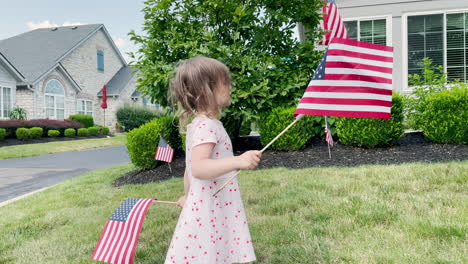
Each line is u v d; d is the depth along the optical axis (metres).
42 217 4.14
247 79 6.62
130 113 26.55
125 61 30.95
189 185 1.95
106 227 1.98
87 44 26.22
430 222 2.85
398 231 2.81
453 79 10.30
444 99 6.04
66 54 23.58
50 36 26.88
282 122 6.74
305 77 7.08
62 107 23.61
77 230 3.58
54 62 22.52
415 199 3.49
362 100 2.29
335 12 7.96
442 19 10.30
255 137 8.30
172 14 7.35
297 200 3.78
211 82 1.75
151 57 7.38
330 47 2.32
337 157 6.10
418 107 6.71
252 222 3.30
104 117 25.20
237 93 6.52
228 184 1.84
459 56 10.25
